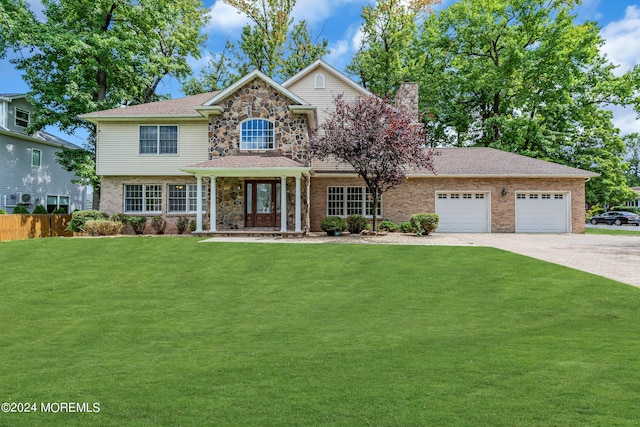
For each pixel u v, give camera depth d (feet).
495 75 102.83
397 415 11.55
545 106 106.83
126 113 73.15
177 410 12.32
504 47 106.73
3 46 78.95
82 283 35.01
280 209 69.36
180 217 73.41
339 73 80.23
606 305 26.53
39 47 78.89
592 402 12.07
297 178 63.52
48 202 104.37
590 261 41.19
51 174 105.09
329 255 45.27
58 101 81.51
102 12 84.17
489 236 68.80
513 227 77.10
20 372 16.48
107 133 74.08
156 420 11.68
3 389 14.46
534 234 73.56
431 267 39.32
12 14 73.46
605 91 104.83
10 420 11.91
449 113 116.88
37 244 52.08
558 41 97.81
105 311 27.48
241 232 63.36
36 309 27.94
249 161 63.98
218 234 63.05
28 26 75.66
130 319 25.63
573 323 23.31
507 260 41.39
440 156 85.51
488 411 11.62
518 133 102.37
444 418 11.28
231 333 22.48
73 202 114.01
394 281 34.78
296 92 81.66
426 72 113.29
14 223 69.36
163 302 29.66
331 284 34.30
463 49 114.83
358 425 11.03
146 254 46.21
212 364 16.85
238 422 11.41
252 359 17.44
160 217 71.67
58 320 25.52
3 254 46.37
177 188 74.38
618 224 136.56
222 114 68.64
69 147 108.06
